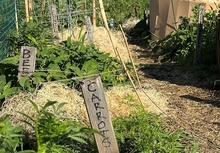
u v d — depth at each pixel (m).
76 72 2.00
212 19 3.16
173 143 1.49
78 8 4.39
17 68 1.93
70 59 2.22
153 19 4.08
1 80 1.80
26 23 2.82
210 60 2.97
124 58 3.41
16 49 2.52
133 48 3.88
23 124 1.60
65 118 1.58
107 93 2.02
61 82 1.94
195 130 1.89
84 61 2.22
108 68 2.29
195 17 3.36
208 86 2.58
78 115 1.73
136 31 4.43
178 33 3.33
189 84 2.64
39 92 1.80
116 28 4.56
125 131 1.60
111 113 1.88
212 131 1.90
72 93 1.87
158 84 2.64
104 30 3.92
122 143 1.54
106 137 1.30
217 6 3.28
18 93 1.80
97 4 4.61
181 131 1.70
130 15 4.86
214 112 2.14
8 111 1.67
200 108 2.19
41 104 1.70
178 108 2.18
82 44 2.32
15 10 3.16
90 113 1.29
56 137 1.20
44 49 2.09
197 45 2.95
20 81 1.79
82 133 1.26
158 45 3.52
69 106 1.74
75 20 4.05
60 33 3.65
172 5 3.60
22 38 2.65
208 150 1.70
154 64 3.22
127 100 1.95
